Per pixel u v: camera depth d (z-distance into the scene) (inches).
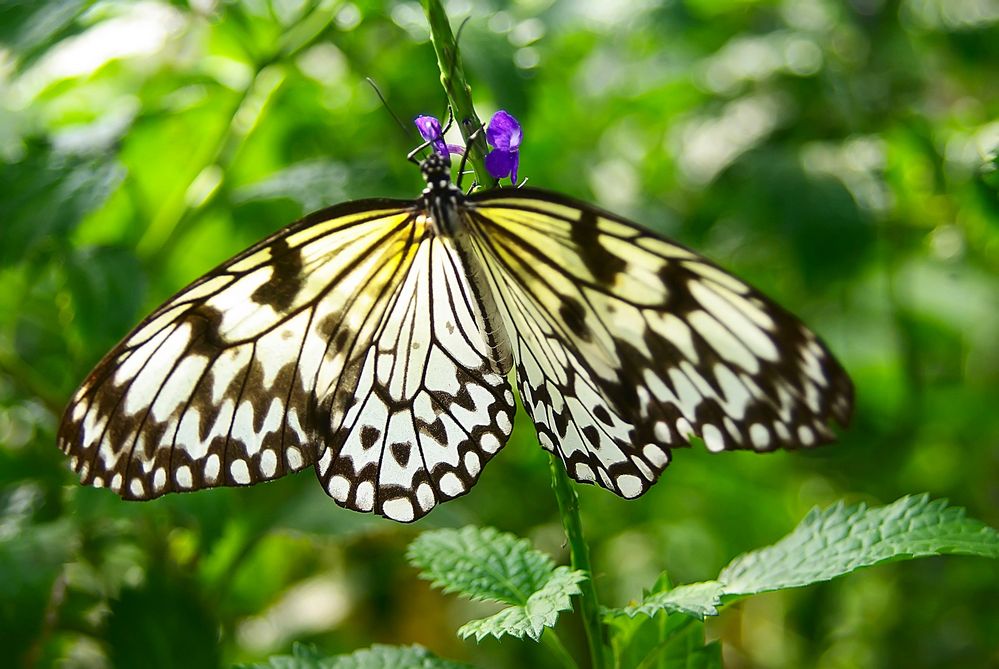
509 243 23.3
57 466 28.0
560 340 23.3
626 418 23.1
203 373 23.2
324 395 23.5
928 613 32.3
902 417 33.7
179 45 29.5
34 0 26.9
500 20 29.3
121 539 27.9
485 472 31.0
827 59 33.1
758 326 22.5
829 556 23.9
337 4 28.2
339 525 27.7
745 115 33.6
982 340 36.0
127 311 27.3
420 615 33.5
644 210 33.1
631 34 33.9
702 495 33.6
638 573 33.2
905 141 32.9
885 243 33.8
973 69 35.4
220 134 28.4
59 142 28.0
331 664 24.8
